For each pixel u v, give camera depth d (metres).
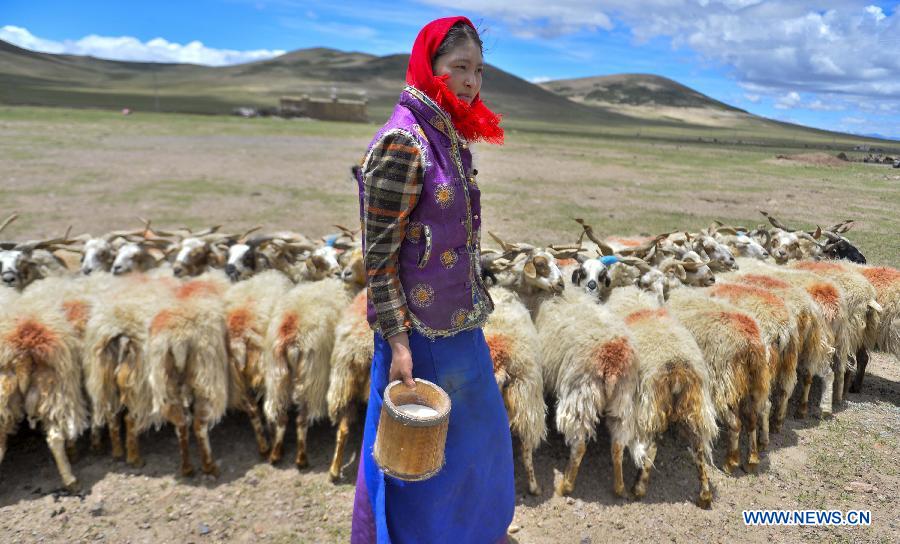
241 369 5.02
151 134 34.09
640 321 5.12
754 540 4.31
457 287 2.68
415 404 2.66
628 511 4.57
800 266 7.21
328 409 4.84
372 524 3.03
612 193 20.34
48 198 15.80
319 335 4.97
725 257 7.12
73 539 4.06
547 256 5.84
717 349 5.11
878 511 4.64
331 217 14.82
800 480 5.02
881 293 6.48
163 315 4.69
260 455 5.11
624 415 4.65
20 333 4.48
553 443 5.44
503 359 4.66
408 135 2.44
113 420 4.89
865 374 7.29
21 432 5.26
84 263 6.62
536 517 4.46
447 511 2.92
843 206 18.62
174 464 4.95
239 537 4.15
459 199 2.57
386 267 2.52
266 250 6.65
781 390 5.80
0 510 4.32
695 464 4.81
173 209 15.16
